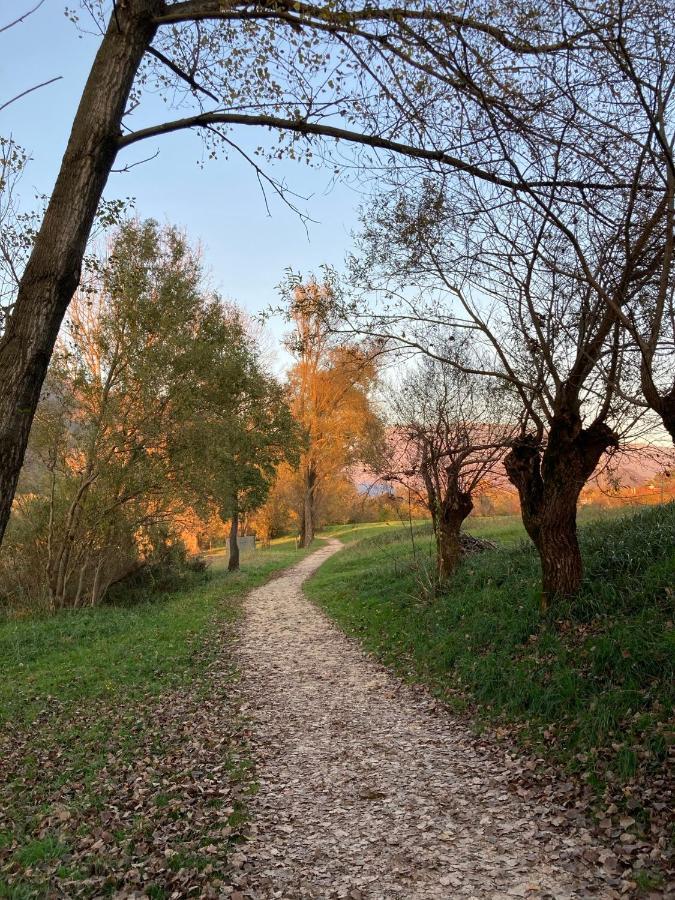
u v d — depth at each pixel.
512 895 4.04
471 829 4.97
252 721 8.17
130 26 3.35
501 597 10.62
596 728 5.99
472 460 13.00
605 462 9.45
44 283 2.96
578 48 3.85
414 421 13.39
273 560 35.78
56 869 4.51
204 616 17.02
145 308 18.62
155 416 19.55
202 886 4.29
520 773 5.87
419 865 4.51
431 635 11.02
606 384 7.75
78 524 20.81
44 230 3.04
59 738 7.97
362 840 4.94
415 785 5.93
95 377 19.50
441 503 13.83
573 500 8.91
